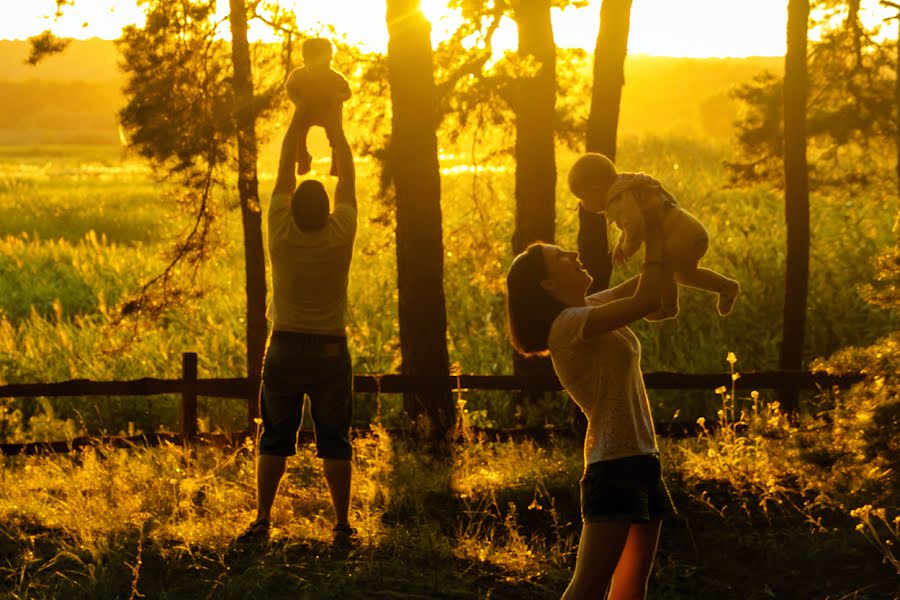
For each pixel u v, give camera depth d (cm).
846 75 1416
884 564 604
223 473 820
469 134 1308
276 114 1090
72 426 1409
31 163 8688
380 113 1245
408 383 908
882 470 555
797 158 1212
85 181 5347
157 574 559
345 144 615
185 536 614
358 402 1520
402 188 1024
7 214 3662
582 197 413
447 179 2694
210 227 1152
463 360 1647
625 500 405
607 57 1002
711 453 820
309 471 827
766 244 2092
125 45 1066
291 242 591
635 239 392
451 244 1466
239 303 1903
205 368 1616
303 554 595
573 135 1302
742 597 570
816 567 606
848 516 684
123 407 1518
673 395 1619
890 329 1700
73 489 766
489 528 686
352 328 1748
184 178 1105
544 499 747
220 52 1091
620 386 409
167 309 1196
